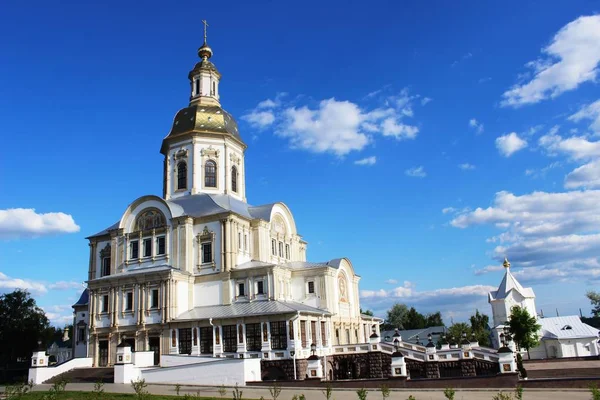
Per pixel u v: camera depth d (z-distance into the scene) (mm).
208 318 56562
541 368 64312
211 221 64312
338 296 69312
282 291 62719
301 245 82688
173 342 57875
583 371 58281
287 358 52312
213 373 46469
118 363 48938
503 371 39625
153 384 46875
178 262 63500
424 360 56156
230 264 61969
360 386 41344
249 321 55312
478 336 110375
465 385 39719
